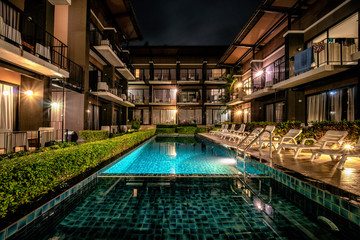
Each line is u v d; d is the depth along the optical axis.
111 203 2.94
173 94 23.27
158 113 23.36
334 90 8.23
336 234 2.18
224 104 21.44
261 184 3.82
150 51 21.66
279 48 12.28
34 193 2.47
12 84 7.04
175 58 22.86
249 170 4.90
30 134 6.73
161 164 5.98
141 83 21.83
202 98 22.05
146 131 11.83
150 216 2.55
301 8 9.88
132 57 22.77
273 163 4.21
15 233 1.94
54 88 9.16
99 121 14.40
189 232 2.20
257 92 12.49
